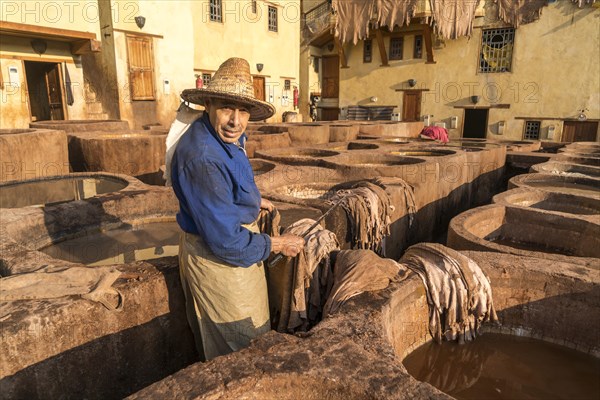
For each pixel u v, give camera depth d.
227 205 2.18
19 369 2.21
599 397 2.84
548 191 6.52
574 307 3.25
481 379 3.01
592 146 12.41
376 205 5.57
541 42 19.89
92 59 15.07
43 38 12.86
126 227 5.21
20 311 2.28
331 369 1.91
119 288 2.62
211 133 2.24
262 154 9.03
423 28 21.72
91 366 2.51
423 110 23.34
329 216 4.91
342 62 25.20
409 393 1.77
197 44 17.61
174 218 5.48
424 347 3.24
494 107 21.44
